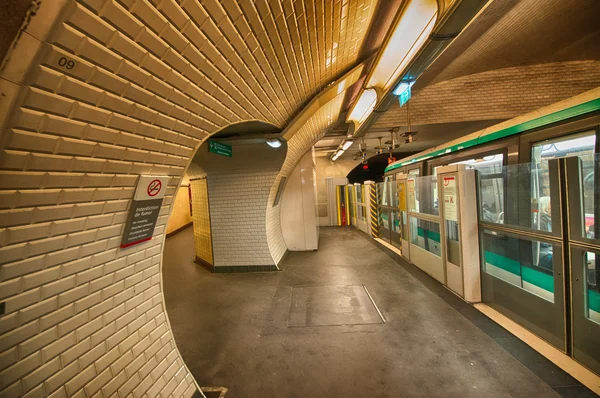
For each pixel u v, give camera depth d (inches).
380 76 129.0
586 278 92.4
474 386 87.1
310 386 91.0
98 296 58.6
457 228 152.9
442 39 87.4
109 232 57.8
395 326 125.6
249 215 222.5
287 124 161.2
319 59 105.3
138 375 69.0
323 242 336.2
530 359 98.0
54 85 33.5
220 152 170.4
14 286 41.3
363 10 89.6
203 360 107.6
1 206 35.9
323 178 576.7
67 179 43.6
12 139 33.0
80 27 31.3
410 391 86.4
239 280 203.8
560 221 99.1
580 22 175.0
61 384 50.6
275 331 126.9
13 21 26.1
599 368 88.4
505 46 204.2
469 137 194.4
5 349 41.6
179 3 40.7
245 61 68.7
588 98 113.2
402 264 225.0
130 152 53.4
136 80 44.1
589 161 92.7
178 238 413.7
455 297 154.4
